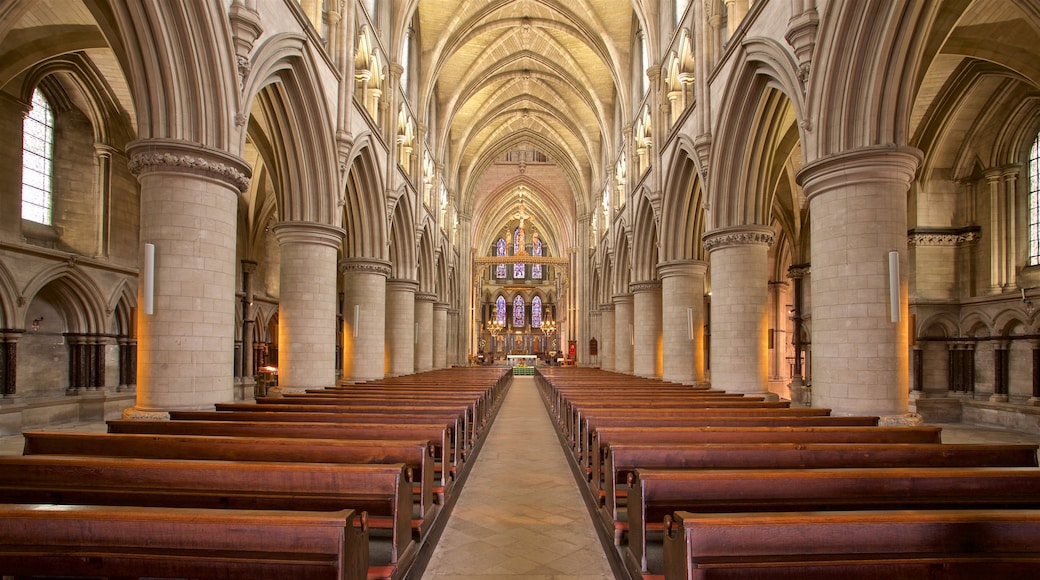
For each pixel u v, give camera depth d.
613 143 34.44
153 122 9.68
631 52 28.69
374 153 19.92
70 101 16.70
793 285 25.30
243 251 24.52
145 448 6.10
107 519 3.38
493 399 18.20
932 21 9.28
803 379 24.94
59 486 4.89
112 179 17.48
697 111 16.86
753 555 3.28
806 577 3.25
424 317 33.25
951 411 17.28
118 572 3.34
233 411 9.30
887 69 9.53
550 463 11.27
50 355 16.06
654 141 22.38
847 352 9.75
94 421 16.64
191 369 9.74
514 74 36.66
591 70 33.66
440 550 6.59
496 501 8.55
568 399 12.38
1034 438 14.16
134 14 9.20
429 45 29.14
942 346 17.67
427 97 29.27
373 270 20.78
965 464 5.92
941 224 17.59
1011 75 14.89
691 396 12.77
